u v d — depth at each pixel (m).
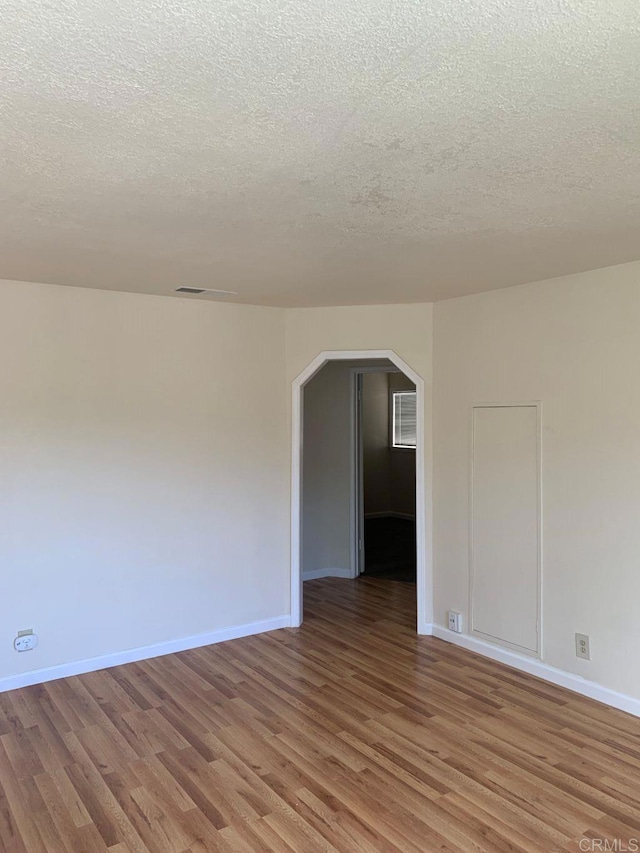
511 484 3.93
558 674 3.67
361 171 2.01
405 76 1.44
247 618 4.56
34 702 3.49
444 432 4.40
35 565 3.71
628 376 3.29
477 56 1.36
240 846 2.32
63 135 1.74
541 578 3.76
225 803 2.57
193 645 4.31
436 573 4.51
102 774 2.79
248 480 4.53
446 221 2.53
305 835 2.37
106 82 1.46
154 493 4.13
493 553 4.07
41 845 2.33
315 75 1.44
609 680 3.41
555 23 1.24
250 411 4.53
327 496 6.25
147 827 2.43
